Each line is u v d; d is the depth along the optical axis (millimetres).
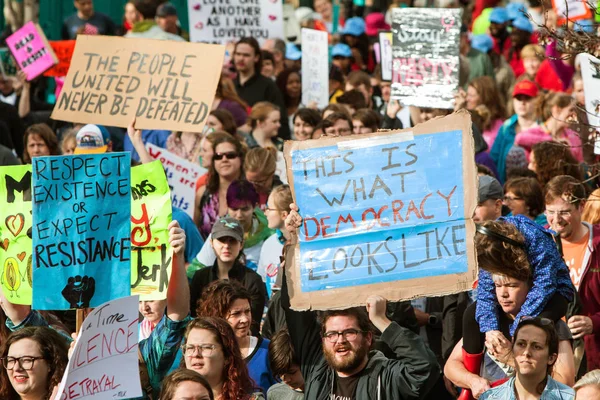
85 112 23891
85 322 15570
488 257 17594
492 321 17984
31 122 38219
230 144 27922
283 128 37344
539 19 44906
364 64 45938
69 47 39219
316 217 17672
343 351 17078
